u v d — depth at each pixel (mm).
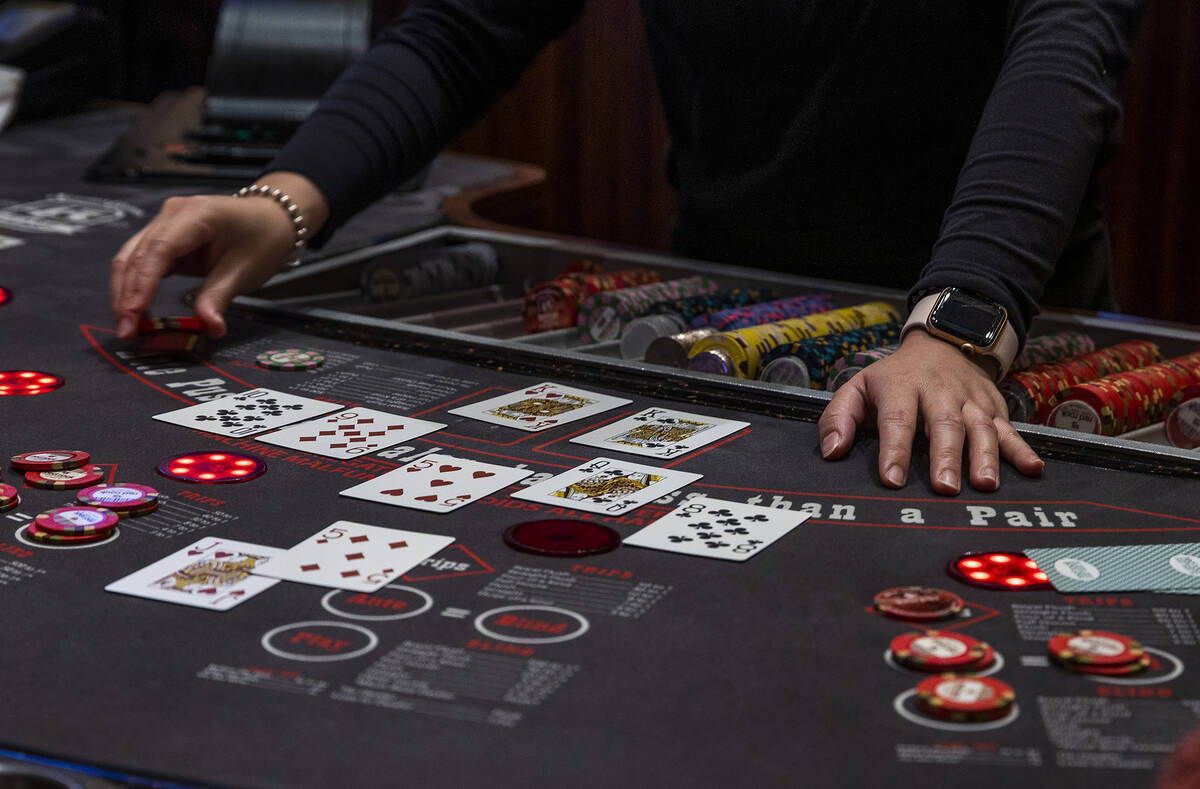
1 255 2178
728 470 1241
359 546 1053
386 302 2062
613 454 1288
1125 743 755
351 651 874
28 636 897
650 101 4543
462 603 949
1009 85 1441
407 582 986
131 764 738
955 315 1318
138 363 1597
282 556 1033
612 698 811
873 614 932
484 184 2984
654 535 1079
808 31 1785
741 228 2004
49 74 3592
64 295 1925
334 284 2082
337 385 1516
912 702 806
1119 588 973
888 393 1265
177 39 4156
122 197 2680
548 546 1046
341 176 1887
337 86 1998
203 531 1085
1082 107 1401
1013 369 1526
